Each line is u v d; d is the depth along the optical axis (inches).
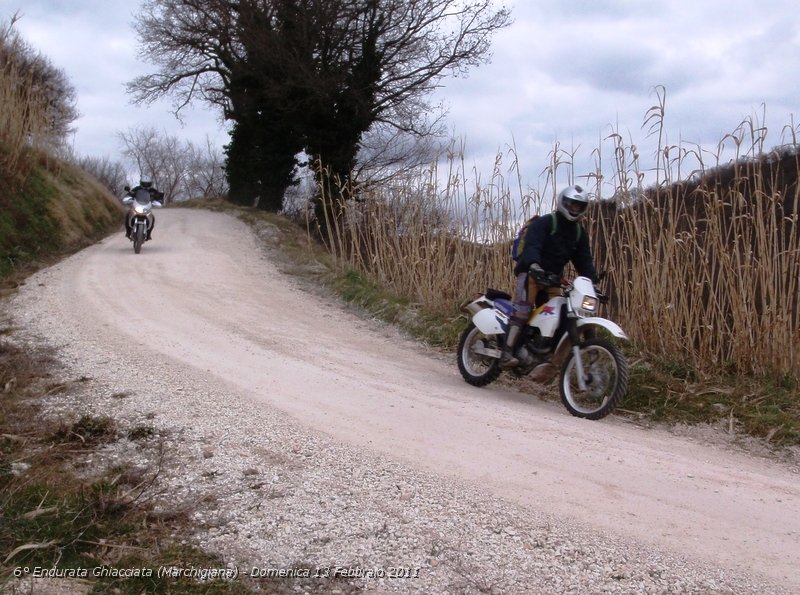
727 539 168.1
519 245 281.4
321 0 1085.1
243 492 189.3
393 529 169.6
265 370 303.7
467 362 311.7
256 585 151.0
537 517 175.3
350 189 571.5
